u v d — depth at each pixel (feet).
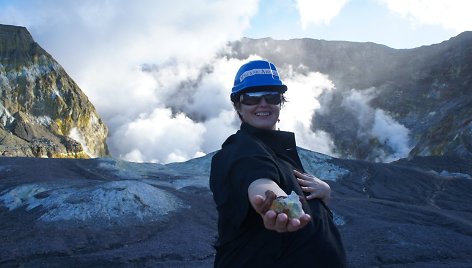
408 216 90.84
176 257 60.34
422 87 405.39
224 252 7.16
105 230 69.31
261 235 6.64
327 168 141.90
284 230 5.47
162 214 77.61
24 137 289.12
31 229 68.74
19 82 319.88
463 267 56.29
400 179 136.26
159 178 124.98
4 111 298.15
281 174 6.86
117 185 81.92
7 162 117.29
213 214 84.64
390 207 99.81
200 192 108.68
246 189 6.28
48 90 329.11
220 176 6.97
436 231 72.79
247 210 6.31
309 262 6.70
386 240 66.80
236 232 6.82
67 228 68.95
